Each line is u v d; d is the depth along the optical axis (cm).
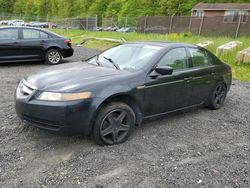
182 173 339
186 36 2170
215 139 444
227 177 336
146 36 2192
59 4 6894
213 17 2638
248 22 2481
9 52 975
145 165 352
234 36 2420
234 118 549
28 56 1018
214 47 1474
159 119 514
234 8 3938
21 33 998
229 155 393
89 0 6619
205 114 562
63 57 1107
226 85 603
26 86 391
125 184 312
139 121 432
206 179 329
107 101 387
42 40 1037
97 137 383
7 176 316
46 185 304
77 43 2162
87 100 362
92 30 3566
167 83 450
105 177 323
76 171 331
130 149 390
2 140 397
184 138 439
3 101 576
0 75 848
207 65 546
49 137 412
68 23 4188
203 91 535
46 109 355
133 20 3706
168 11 5153
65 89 361
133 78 411
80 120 363
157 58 446
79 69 439
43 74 420
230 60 1230
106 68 446
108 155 370
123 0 6150
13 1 7675
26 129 436
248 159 385
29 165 339
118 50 509
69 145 392
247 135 470
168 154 383
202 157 382
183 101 493
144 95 421
